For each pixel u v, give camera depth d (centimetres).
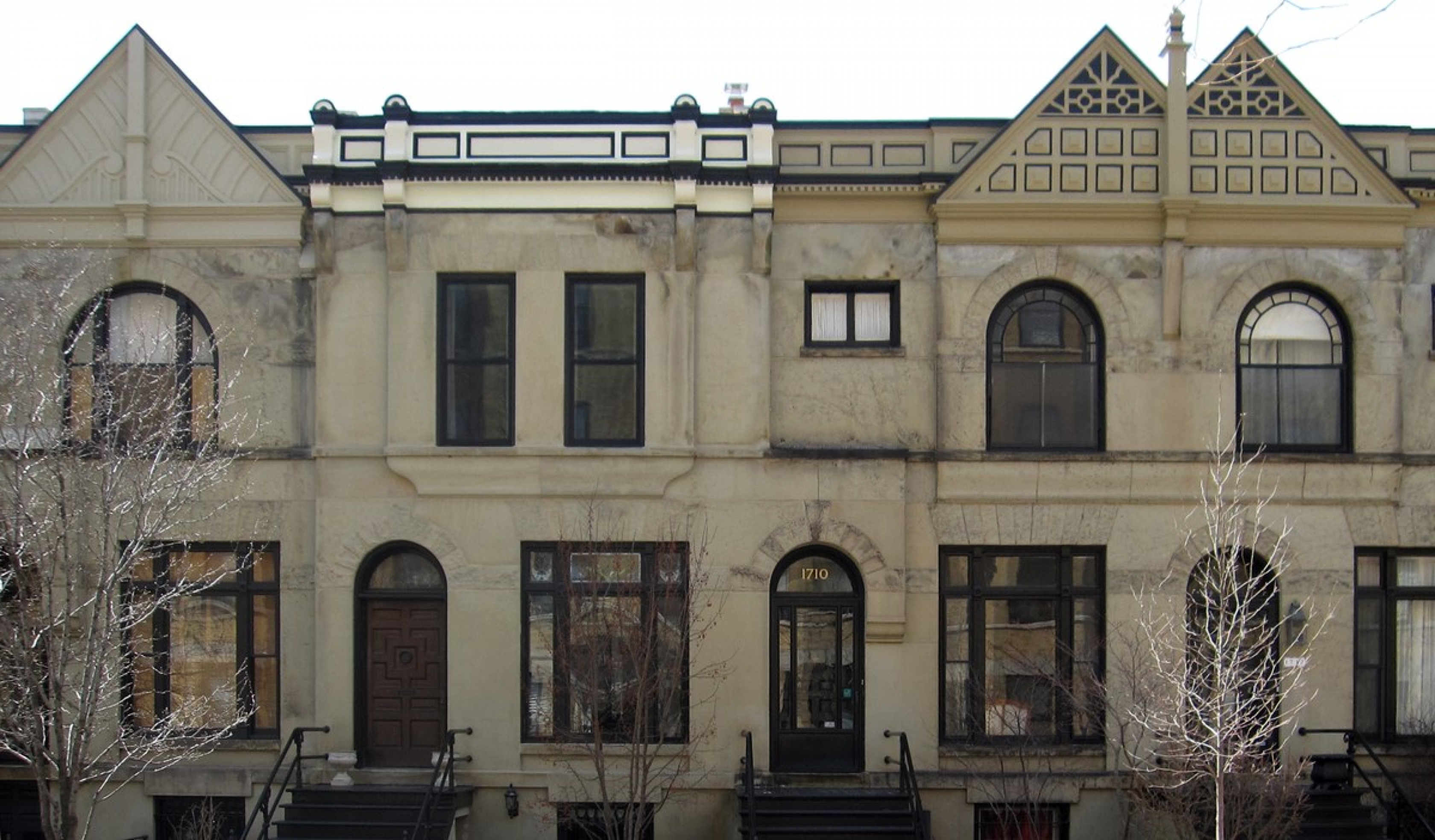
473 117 1719
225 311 1747
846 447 1725
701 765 1695
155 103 1747
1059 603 1733
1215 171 1739
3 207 1717
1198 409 1728
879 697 1709
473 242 1723
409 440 1711
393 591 1730
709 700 1697
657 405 1709
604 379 1739
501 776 1695
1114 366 1730
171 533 1639
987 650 1734
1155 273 1736
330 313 1728
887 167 1781
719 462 1716
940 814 1698
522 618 1717
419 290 1719
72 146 1744
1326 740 1708
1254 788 1470
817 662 1736
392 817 1619
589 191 1722
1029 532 1727
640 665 1559
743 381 1720
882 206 1750
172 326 1756
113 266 1739
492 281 1744
